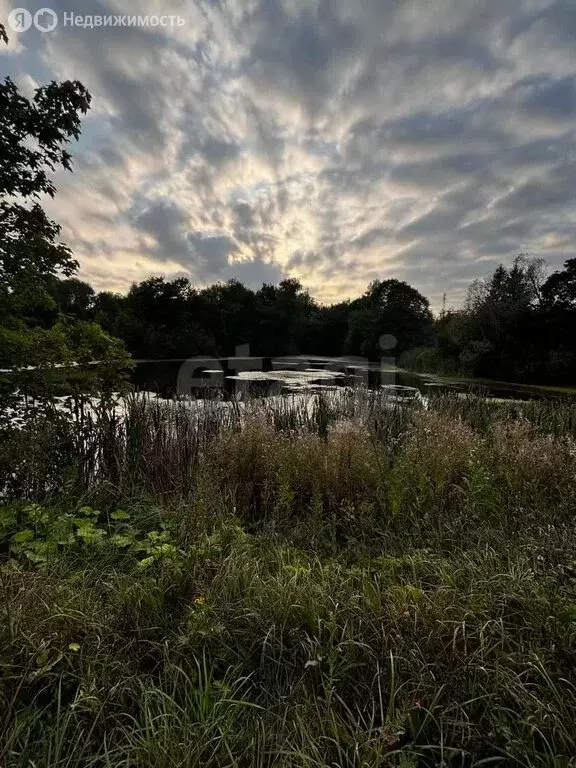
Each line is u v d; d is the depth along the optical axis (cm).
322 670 180
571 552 222
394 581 243
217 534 292
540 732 140
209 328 5141
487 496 336
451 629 188
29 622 186
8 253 411
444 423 505
